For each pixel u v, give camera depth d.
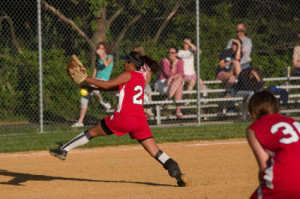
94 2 44.53
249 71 36.25
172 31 50.91
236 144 27.23
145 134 16.55
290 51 51.84
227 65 38.44
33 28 46.44
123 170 20.42
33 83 40.84
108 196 15.07
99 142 27.58
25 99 40.97
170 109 39.12
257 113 9.91
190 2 51.66
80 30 45.59
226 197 14.54
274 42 53.50
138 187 16.73
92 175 19.39
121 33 48.97
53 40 46.38
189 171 19.73
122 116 15.98
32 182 18.05
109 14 48.50
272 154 9.43
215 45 50.38
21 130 33.62
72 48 46.16
